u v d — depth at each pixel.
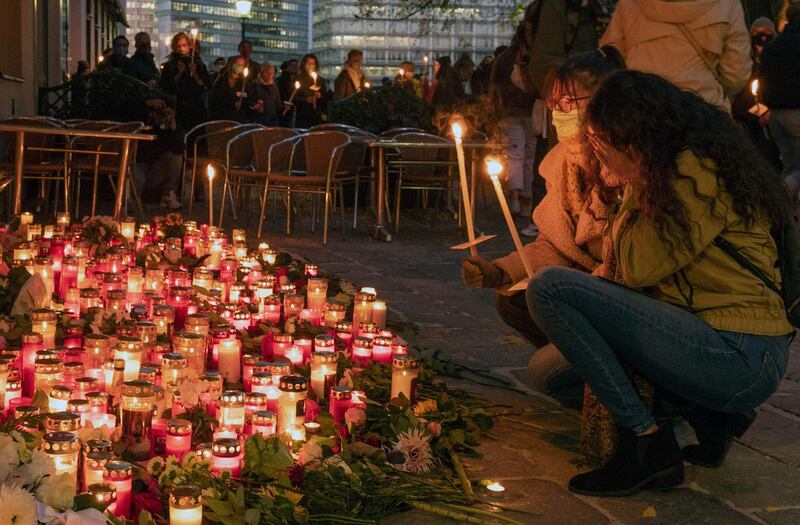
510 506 3.16
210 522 2.75
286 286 5.60
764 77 9.21
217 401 3.35
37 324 4.10
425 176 10.45
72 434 2.68
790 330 3.18
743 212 3.00
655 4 5.79
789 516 3.21
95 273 5.59
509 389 4.56
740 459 3.74
